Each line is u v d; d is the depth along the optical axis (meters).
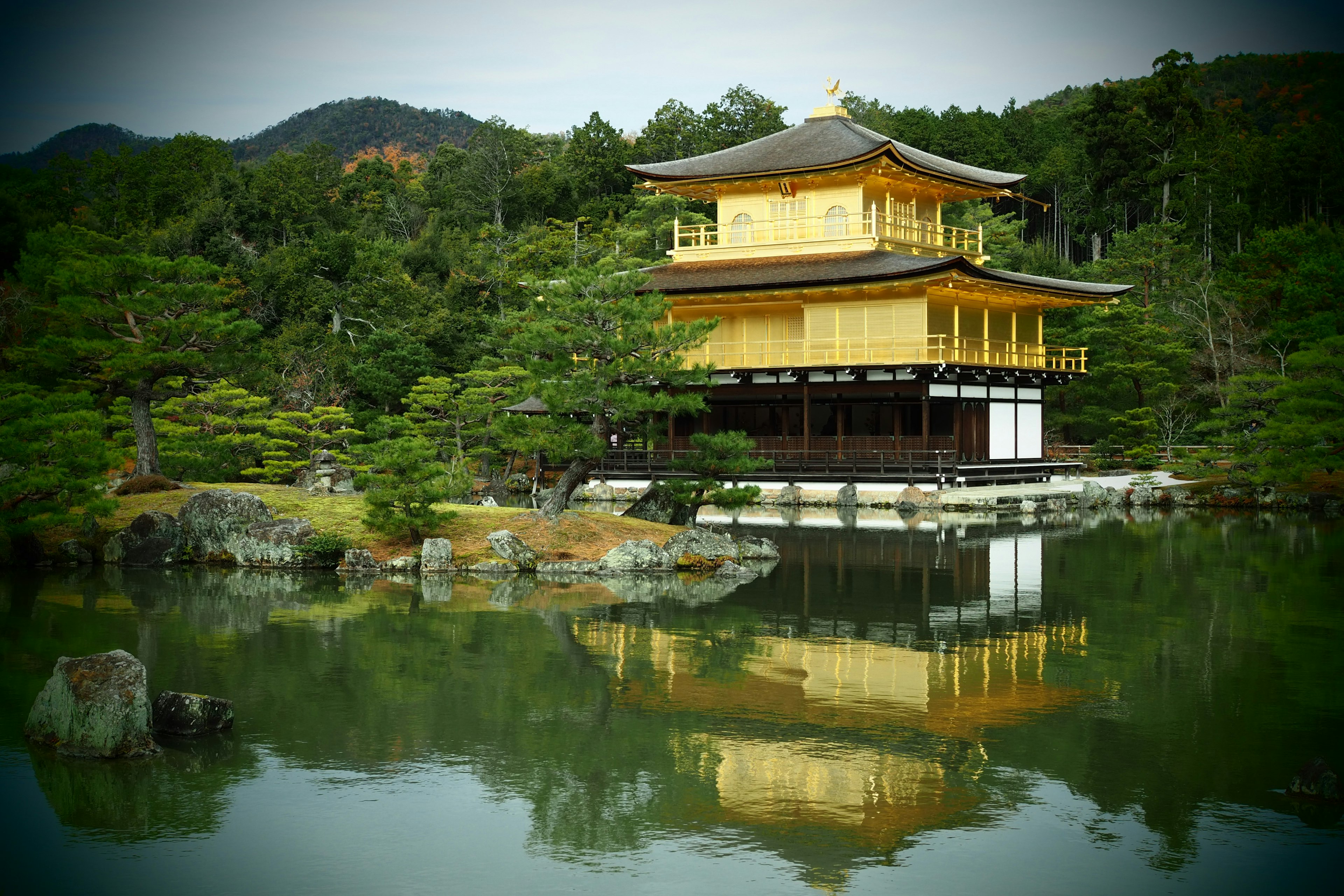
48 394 44.03
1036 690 21.81
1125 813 15.91
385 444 38.00
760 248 68.69
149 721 19.06
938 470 59.12
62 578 35.16
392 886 13.94
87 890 13.76
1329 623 27.73
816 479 61.94
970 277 59.47
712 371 62.81
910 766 17.73
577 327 36.78
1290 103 146.50
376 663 24.14
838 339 62.62
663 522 43.41
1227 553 40.06
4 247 77.56
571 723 20.02
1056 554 40.09
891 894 13.62
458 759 18.22
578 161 132.62
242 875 14.23
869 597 31.78
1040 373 68.94
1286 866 14.32
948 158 120.25
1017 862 14.48
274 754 18.52
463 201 127.12
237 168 124.69
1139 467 72.31
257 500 39.31
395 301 87.25
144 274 43.69
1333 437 53.19
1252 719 19.83
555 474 71.00
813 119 72.81
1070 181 130.12
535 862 14.55
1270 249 74.12
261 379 49.84
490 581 35.09
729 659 24.42
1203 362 76.06
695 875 14.20
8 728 19.64
